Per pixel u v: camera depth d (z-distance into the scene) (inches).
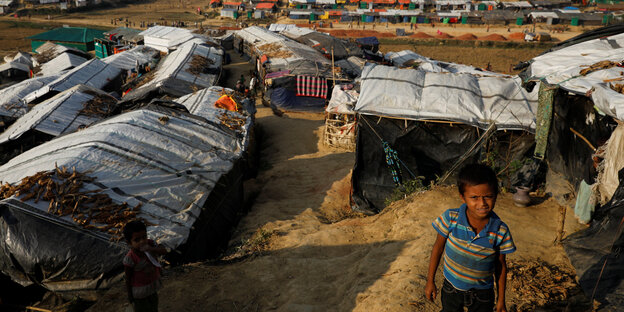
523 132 480.7
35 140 767.7
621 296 208.1
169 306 279.6
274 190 636.1
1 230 323.6
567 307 214.1
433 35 3289.9
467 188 118.6
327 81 1135.6
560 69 378.3
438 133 504.7
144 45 1980.8
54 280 320.8
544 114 399.5
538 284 240.8
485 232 125.6
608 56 376.8
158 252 212.1
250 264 337.1
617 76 320.2
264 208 546.3
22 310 308.0
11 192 340.5
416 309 220.1
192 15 4485.7
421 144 511.8
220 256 399.9
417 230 336.5
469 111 494.6
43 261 316.5
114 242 328.5
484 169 118.0
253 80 1238.3
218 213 449.1
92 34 2513.5
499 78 547.2
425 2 4190.5
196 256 384.2
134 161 434.3
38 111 866.1
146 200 387.5
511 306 222.7
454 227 130.9
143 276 210.1
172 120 551.8
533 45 3024.1
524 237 309.6
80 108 892.6
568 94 391.5
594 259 247.6
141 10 4690.0
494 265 131.7
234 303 281.7
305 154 819.4
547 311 213.2
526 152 482.9
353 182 541.3
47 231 324.8
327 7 4335.6
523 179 454.9
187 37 1904.5
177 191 415.2
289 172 713.0
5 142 738.2
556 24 3693.4
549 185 411.8
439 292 235.3
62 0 4360.2
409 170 523.2
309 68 1179.3
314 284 296.7
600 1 4360.2
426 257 280.1
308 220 493.7
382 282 261.1
